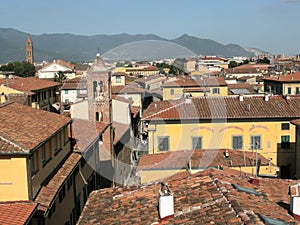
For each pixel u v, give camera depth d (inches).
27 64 5625.0
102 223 529.0
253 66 5511.8
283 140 1596.9
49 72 5393.7
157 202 542.9
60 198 903.1
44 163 815.1
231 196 485.4
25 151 674.8
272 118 1581.0
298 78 3201.3
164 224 464.8
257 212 442.3
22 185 687.7
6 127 758.5
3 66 5546.3
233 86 3120.1
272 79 3336.6
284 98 1733.5
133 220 506.9
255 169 1259.2
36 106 2129.7
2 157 679.7
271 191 560.7
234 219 427.5
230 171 1031.0
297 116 1574.8
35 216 700.7
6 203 677.3
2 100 1738.4
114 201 594.2
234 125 1565.0
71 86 3026.6
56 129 879.7
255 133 1577.3
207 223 437.1
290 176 1608.0
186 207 488.1
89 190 1246.3
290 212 462.3
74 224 1048.8
